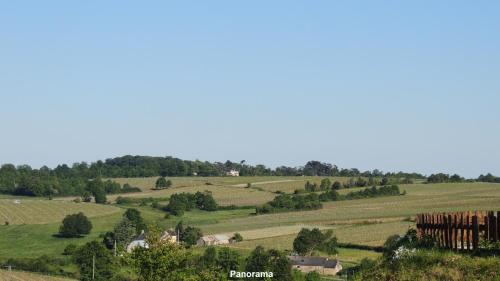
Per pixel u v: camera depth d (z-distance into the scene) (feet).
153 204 555.69
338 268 321.11
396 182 634.02
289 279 307.58
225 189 635.25
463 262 69.31
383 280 74.84
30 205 539.70
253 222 476.54
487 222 74.33
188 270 120.67
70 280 315.17
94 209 536.01
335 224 442.09
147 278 115.85
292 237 414.00
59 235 449.89
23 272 340.39
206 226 462.60
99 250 342.44
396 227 408.87
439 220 84.33
